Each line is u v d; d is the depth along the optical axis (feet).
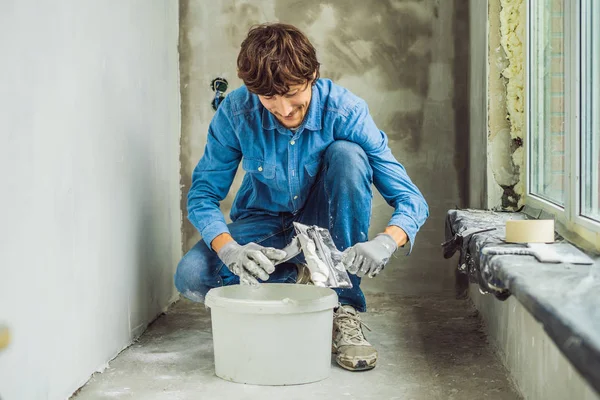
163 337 8.14
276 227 7.86
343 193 7.09
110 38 7.24
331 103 7.13
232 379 6.36
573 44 5.90
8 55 4.90
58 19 5.82
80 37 6.34
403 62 10.36
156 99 9.18
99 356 6.79
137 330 8.14
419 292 10.51
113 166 7.28
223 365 6.42
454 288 10.46
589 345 2.74
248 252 6.56
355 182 7.06
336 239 7.20
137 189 8.19
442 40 10.31
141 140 8.39
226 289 6.74
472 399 5.91
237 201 8.22
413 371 6.70
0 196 4.75
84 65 6.44
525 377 5.85
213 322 6.51
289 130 7.07
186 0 10.53
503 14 8.55
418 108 10.38
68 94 6.03
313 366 6.31
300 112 6.60
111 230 7.19
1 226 4.75
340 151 7.11
